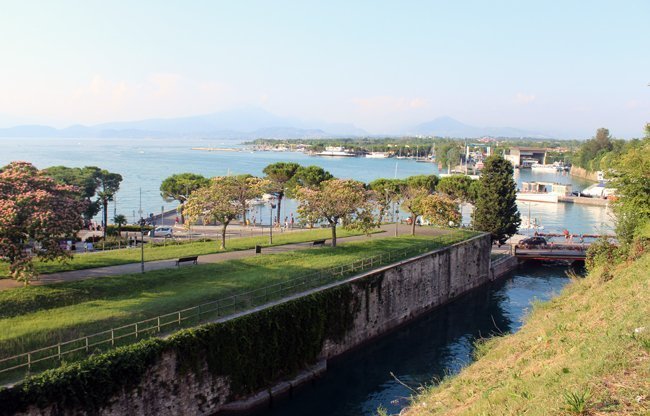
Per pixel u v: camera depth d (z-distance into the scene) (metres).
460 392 21.88
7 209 30.50
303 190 54.94
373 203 57.50
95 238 63.12
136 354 26.08
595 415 12.37
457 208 68.62
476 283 63.41
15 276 31.38
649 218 37.62
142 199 127.44
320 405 33.50
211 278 39.72
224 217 50.00
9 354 25.12
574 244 75.94
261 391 32.91
